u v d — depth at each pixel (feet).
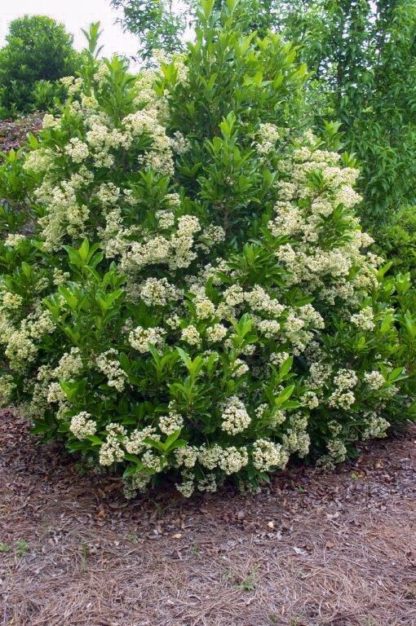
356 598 10.51
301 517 12.83
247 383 13.02
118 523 12.57
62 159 13.74
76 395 12.16
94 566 11.21
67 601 10.34
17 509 13.01
